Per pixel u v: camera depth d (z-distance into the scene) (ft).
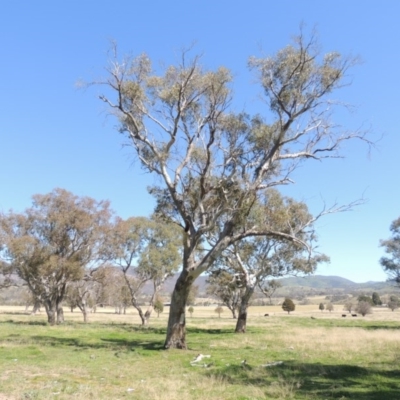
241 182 79.36
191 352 73.61
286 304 339.57
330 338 96.58
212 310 428.97
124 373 53.06
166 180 78.95
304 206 98.78
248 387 44.78
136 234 173.88
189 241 78.28
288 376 51.78
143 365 59.62
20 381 45.80
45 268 149.59
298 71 75.36
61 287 165.07
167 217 89.35
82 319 216.13
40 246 154.61
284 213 83.05
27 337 97.71
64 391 41.19
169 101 79.66
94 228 160.15
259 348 81.10
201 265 75.77
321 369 56.39
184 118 82.02
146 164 81.82
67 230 159.33
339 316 276.21
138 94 77.66
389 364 61.41
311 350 77.20
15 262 153.17
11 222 159.02
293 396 41.27
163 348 78.59
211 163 83.10
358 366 59.06
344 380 49.55
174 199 78.54
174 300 79.30
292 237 77.00
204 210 81.76
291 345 85.20
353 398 40.70
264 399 39.70
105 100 77.97
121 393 41.42
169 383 46.47
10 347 77.15
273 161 79.66
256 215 82.64
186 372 54.44
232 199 81.76
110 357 67.00
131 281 197.57
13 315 240.32
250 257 131.75
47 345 82.33
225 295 231.91
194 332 127.34
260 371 55.01
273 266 129.80
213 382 47.11
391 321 203.21
